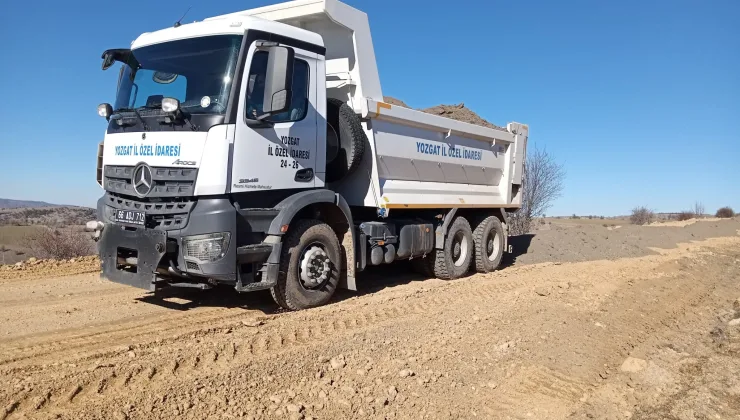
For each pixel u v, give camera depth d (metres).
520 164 12.61
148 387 4.17
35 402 3.80
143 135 6.35
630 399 4.87
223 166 5.99
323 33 8.27
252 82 6.31
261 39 6.43
